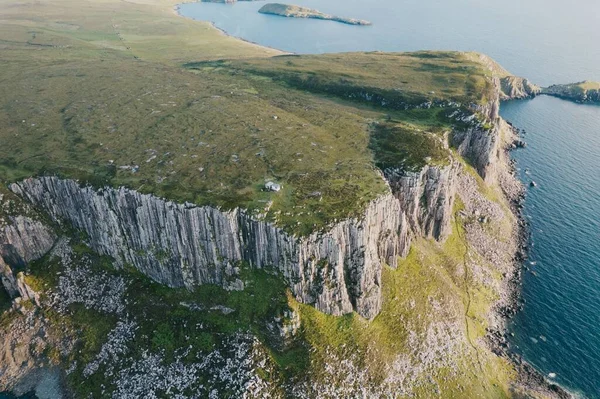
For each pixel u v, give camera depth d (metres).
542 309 104.38
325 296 81.81
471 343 92.00
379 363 81.00
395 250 94.69
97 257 93.81
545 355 93.62
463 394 82.62
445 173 104.94
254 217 82.88
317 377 76.75
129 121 126.00
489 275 110.69
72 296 89.31
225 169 99.00
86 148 108.88
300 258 80.31
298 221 82.94
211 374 76.69
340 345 80.50
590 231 130.38
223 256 85.44
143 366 79.75
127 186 90.50
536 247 124.00
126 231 91.38
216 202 85.69
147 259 89.81
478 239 119.31
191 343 80.62
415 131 122.69
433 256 105.75
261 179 95.56
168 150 107.88
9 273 89.06
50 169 97.50
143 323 84.56
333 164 103.50
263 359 77.44
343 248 83.62
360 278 84.19
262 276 84.38
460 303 99.06
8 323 86.19
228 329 81.00
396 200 93.56
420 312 91.00
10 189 94.69
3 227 90.00
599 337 97.50
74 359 82.56
